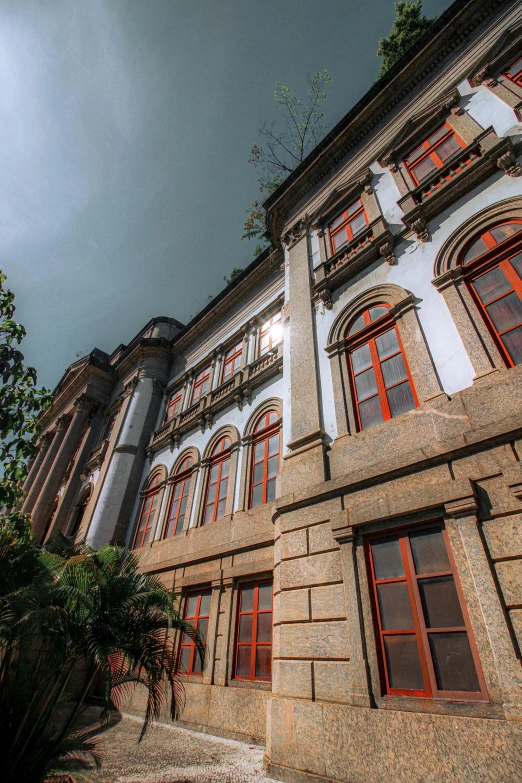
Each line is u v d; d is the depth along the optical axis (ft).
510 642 14.03
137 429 60.34
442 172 29.32
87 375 81.71
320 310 33.30
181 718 29.04
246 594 30.99
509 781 12.19
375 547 19.70
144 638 18.79
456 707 14.40
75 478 67.05
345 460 23.67
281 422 37.52
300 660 19.36
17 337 23.63
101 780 17.19
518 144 25.22
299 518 23.40
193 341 66.18
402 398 23.79
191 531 40.40
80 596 18.93
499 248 23.09
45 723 16.80
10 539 24.48
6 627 17.83
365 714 15.99
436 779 13.44
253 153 58.13
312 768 16.39
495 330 21.50
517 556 15.08
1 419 21.99
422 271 26.68
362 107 40.32
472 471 17.67
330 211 39.73
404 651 16.79
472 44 33.81
